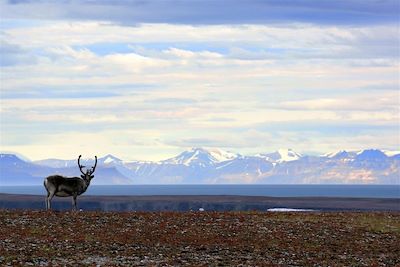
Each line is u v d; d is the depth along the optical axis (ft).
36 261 318.24
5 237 368.68
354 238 410.72
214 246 373.61
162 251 354.95
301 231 422.00
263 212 486.79
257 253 362.33
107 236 384.47
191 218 447.42
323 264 341.21
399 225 454.40
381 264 346.33
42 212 445.37
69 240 369.30
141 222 426.92
